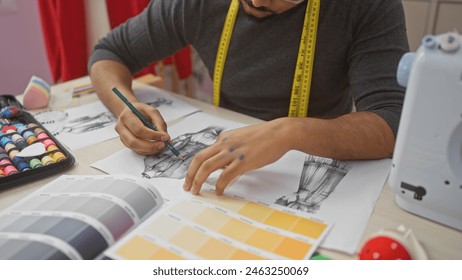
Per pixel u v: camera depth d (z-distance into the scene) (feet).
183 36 3.50
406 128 1.64
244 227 1.71
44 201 1.83
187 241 1.62
